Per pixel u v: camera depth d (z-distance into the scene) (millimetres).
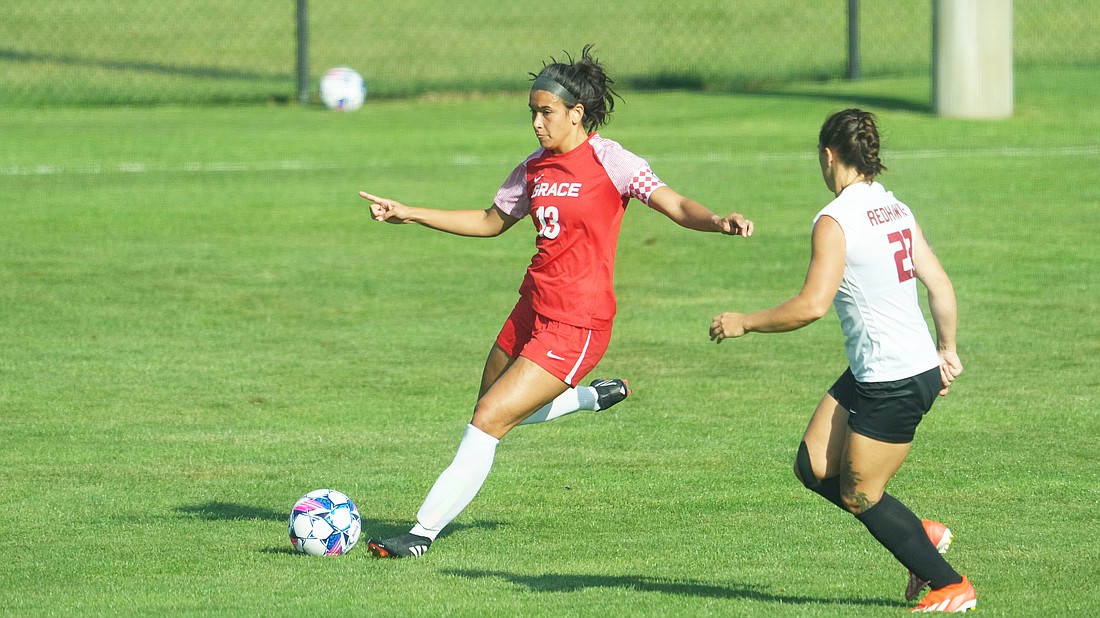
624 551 22828
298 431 30344
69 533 23875
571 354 22422
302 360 36219
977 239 49281
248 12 116812
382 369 35406
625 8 119000
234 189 59375
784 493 26031
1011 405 31703
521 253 49156
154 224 52875
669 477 27094
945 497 25516
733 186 58719
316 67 98875
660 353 36875
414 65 99500
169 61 99500
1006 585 20531
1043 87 82312
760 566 21906
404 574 21641
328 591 20625
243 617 19359
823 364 35781
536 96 22062
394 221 24016
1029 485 26172
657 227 52906
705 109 78688
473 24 113625
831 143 18906
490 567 22031
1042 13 115812
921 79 88312
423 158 66375
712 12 117312
